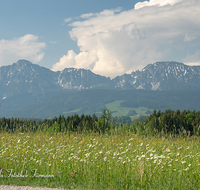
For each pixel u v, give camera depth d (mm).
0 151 11547
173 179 8430
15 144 13016
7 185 7934
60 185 8062
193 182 8172
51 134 17625
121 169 9344
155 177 8648
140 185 8109
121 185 8078
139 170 8906
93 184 8227
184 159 10211
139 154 10953
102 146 12234
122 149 11984
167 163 9672
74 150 11797
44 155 11242
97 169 9461
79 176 8961
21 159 10648
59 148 11906
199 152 11250
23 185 8031
